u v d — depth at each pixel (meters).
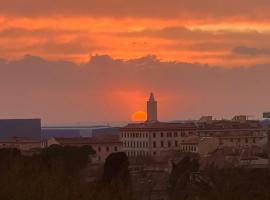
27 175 98.75
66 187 94.94
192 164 164.25
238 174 125.94
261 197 126.81
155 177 150.50
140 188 127.75
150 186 129.00
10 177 94.69
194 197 122.44
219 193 119.06
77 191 95.06
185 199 122.44
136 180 141.62
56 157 188.38
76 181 99.81
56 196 92.50
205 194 120.62
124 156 192.00
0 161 120.31
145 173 154.25
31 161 118.00
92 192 97.12
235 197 119.38
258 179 131.38
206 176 125.19
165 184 138.75
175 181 128.62
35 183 93.06
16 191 91.50
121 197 100.31
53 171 101.75
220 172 125.44
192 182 126.25
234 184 122.00
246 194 121.38
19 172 99.81
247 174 129.25
